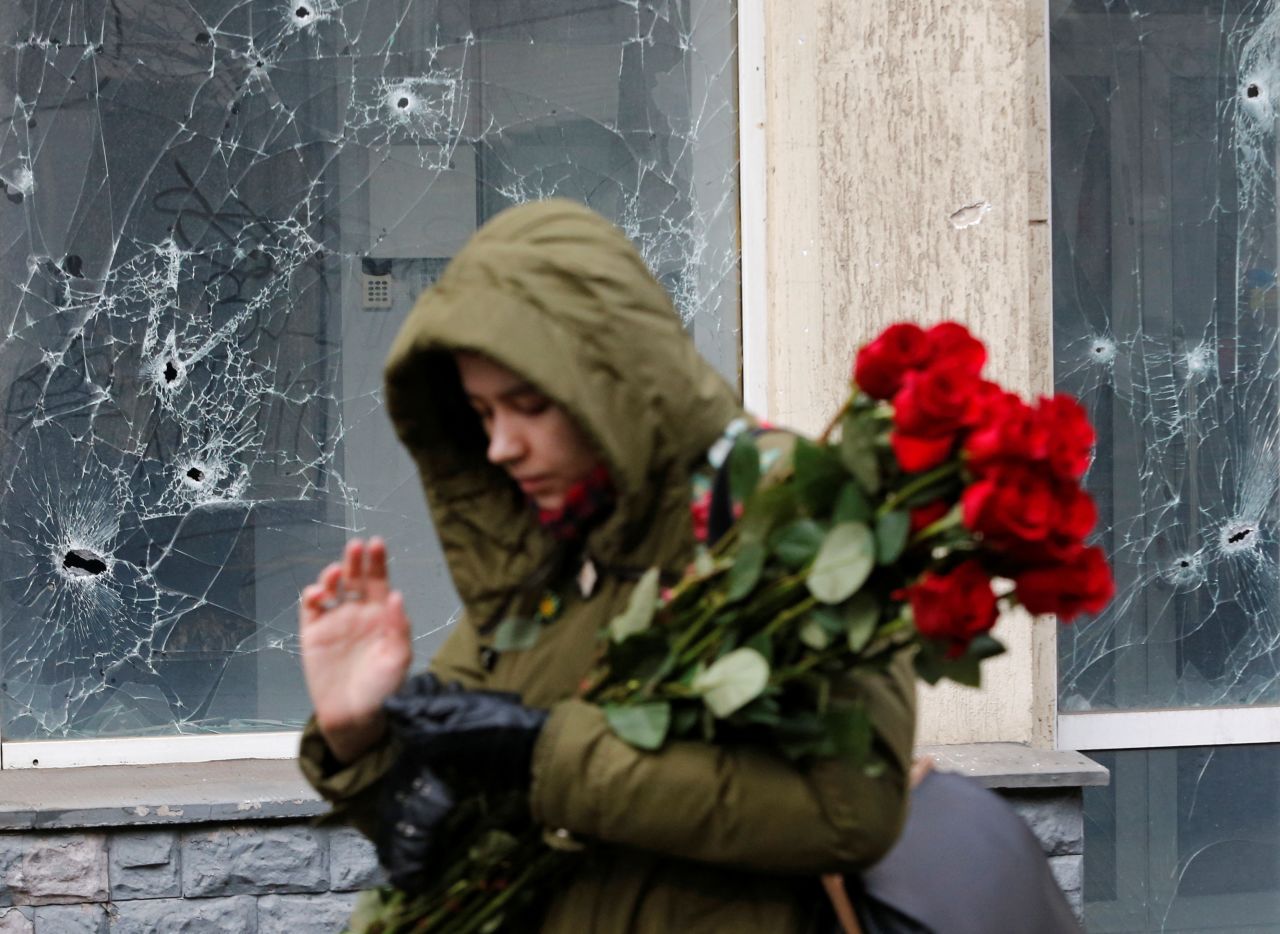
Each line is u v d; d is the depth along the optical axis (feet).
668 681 6.56
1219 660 18.80
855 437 6.13
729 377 17.94
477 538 7.47
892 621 6.28
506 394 6.77
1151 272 18.48
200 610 17.71
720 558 6.52
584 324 6.53
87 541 17.52
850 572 6.01
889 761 6.55
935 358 6.18
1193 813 18.74
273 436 17.69
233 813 15.80
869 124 16.75
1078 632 18.58
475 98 17.69
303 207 17.57
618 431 6.57
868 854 6.43
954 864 7.43
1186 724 18.60
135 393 17.52
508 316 6.53
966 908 7.30
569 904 6.96
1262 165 18.58
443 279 6.91
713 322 17.90
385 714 7.28
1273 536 18.81
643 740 6.31
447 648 7.77
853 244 16.80
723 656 6.42
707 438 6.76
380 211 17.65
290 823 16.03
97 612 17.58
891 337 6.18
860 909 7.25
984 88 16.75
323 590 7.36
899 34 16.69
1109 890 18.69
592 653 6.99
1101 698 18.62
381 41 17.54
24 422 17.42
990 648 6.30
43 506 17.46
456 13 17.61
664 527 6.81
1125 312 18.45
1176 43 18.39
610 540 6.82
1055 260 18.33
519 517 7.37
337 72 17.52
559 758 6.40
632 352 6.57
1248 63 18.49
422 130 17.63
